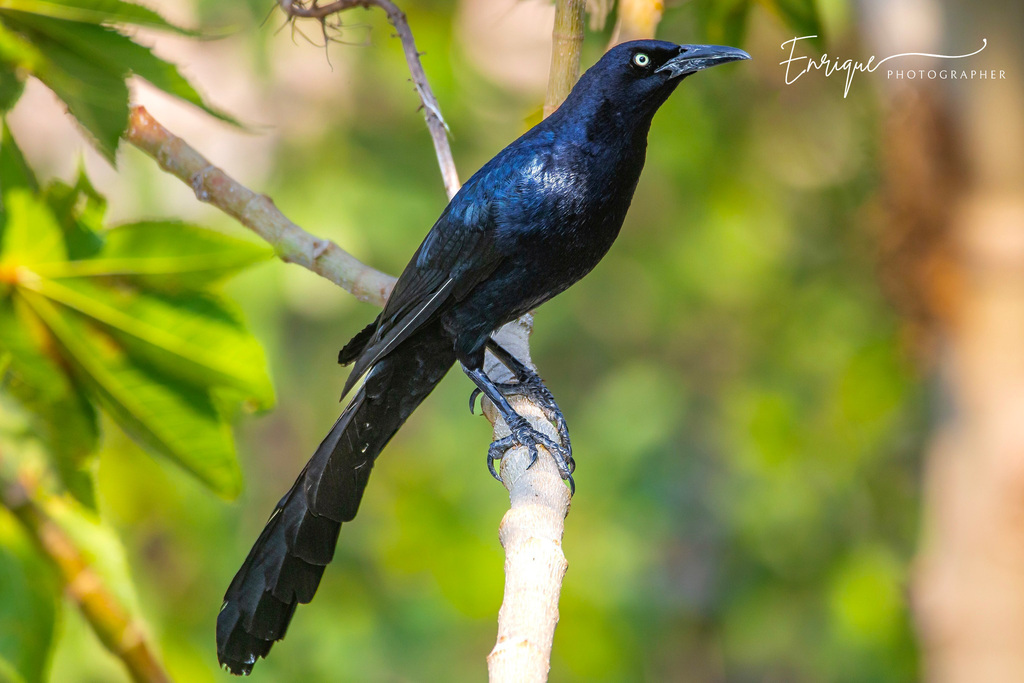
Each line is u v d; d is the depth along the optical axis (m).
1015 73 9.42
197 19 12.05
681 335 16.61
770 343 14.78
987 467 9.98
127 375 5.04
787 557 13.94
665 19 8.76
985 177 9.67
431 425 15.23
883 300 11.42
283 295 12.38
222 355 5.00
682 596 15.09
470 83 14.30
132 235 4.64
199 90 4.35
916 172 9.93
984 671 10.03
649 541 14.52
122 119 4.39
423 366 7.09
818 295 14.29
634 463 14.75
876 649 13.06
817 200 14.38
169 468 10.91
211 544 11.85
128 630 5.00
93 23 4.15
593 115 6.39
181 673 7.39
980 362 9.95
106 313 4.84
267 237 6.59
